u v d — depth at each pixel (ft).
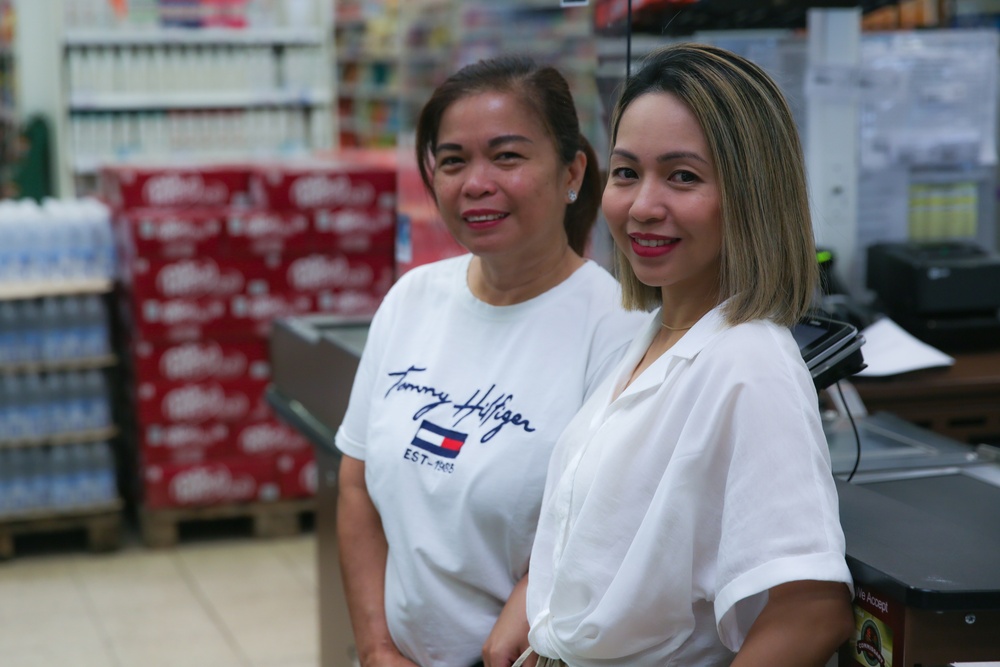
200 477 14.52
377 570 6.03
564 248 5.66
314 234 14.16
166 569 14.12
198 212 14.01
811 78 9.66
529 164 5.36
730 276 4.03
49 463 14.32
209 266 13.89
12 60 25.67
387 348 5.97
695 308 4.33
